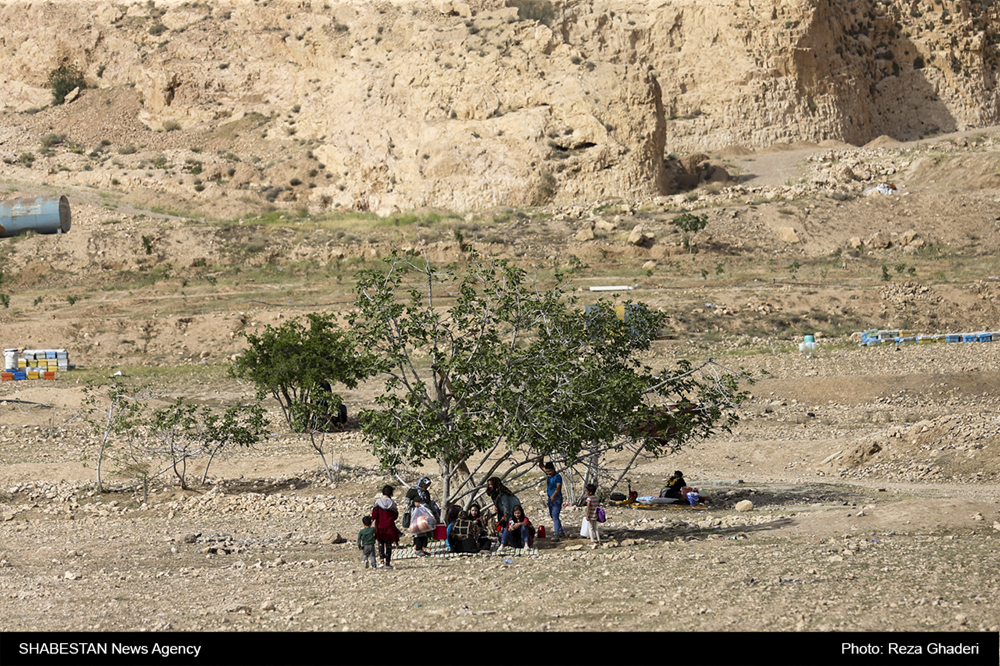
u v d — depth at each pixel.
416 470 44.62
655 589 19.41
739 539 26.05
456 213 135.38
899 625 15.81
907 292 91.88
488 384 28.11
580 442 28.69
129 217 136.00
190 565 27.16
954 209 117.25
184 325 92.62
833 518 28.05
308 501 38.59
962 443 41.81
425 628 17.45
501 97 147.75
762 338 83.19
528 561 24.38
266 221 137.12
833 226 116.50
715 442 51.22
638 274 105.12
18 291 110.62
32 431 55.78
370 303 28.69
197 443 51.03
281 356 53.81
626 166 138.25
